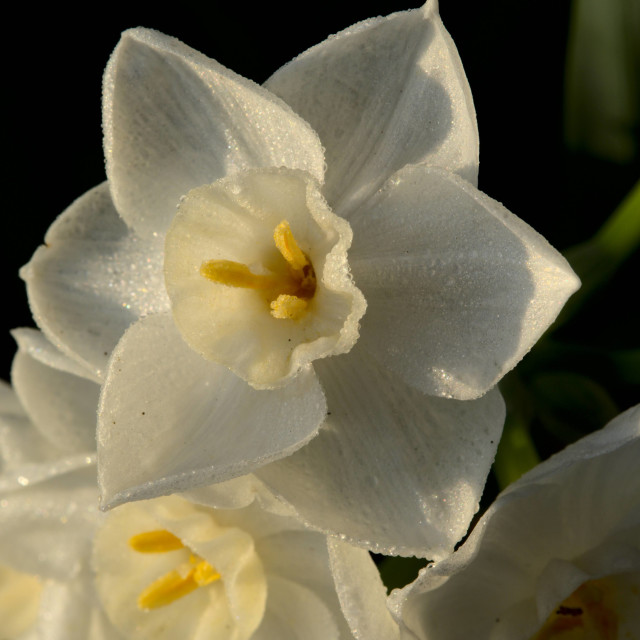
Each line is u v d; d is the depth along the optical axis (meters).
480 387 0.21
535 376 0.23
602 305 0.24
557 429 0.23
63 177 0.24
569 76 0.24
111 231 0.22
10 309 0.24
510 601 0.22
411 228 0.21
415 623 0.21
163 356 0.21
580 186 0.24
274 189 0.21
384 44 0.21
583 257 0.23
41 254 0.22
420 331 0.21
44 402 0.23
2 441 0.23
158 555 0.23
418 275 0.21
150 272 0.22
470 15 0.24
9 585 0.23
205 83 0.21
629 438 0.21
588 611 0.22
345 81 0.21
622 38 0.24
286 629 0.22
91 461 0.23
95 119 0.24
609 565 0.21
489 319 0.21
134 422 0.21
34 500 0.23
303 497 0.21
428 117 0.21
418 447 0.21
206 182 0.22
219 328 0.21
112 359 0.21
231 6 0.24
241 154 0.22
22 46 0.24
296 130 0.21
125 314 0.22
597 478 0.21
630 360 0.23
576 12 0.23
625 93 0.24
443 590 0.21
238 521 0.22
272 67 0.24
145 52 0.21
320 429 0.21
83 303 0.22
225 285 0.22
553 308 0.21
